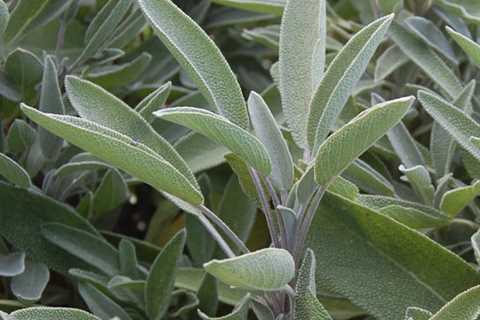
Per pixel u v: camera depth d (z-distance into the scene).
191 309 0.45
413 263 0.42
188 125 0.35
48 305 0.49
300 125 0.40
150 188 0.61
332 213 0.42
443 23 0.56
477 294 0.35
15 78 0.49
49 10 0.50
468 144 0.42
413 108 0.53
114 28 0.50
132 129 0.40
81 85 0.39
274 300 0.38
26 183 0.45
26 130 0.48
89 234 0.47
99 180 0.52
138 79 0.57
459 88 0.50
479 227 0.46
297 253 0.38
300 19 0.41
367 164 0.49
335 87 0.36
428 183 0.45
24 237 0.47
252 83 0.63
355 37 0.38
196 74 0.37
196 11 0.60
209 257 0.50
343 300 0.45
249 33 0.57
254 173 0.39
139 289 0.45
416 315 0.37
